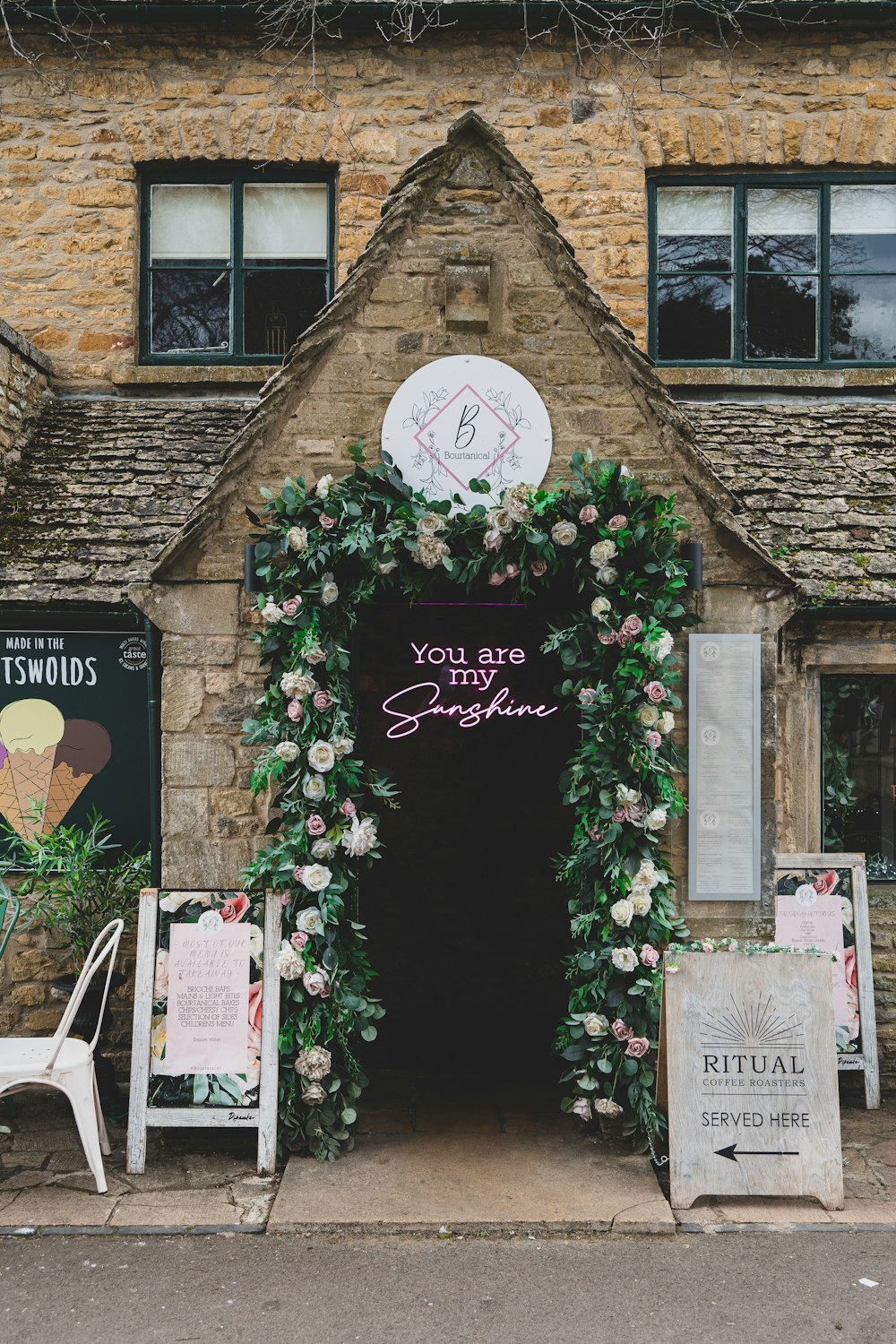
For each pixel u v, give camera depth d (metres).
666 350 7.44
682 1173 4.39
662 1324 3.59
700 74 7.24
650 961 4.68
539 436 4.90
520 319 4.95
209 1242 4.12
